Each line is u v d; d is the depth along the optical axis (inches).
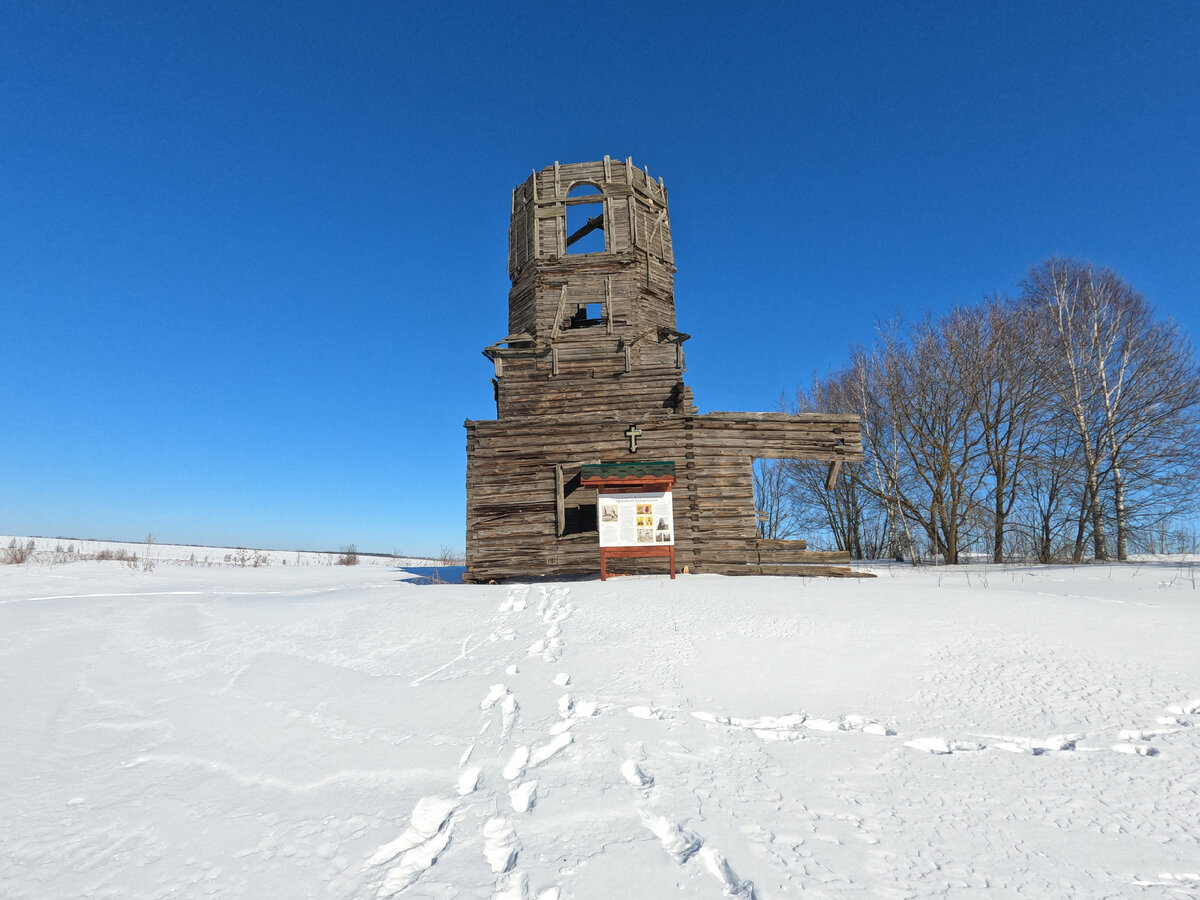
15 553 930.1
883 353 1112.8
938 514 1005.8
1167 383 892.6
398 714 210.7
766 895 109.5
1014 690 220.1
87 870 125.6
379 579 705.0
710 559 603.5
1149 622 294.8
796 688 225.3
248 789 162.9
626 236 746.8
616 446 625.9
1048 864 120.7
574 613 350.0
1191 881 115.3
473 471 627.8
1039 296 1035.3
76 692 249.4
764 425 637.3
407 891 114.2
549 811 142.9
